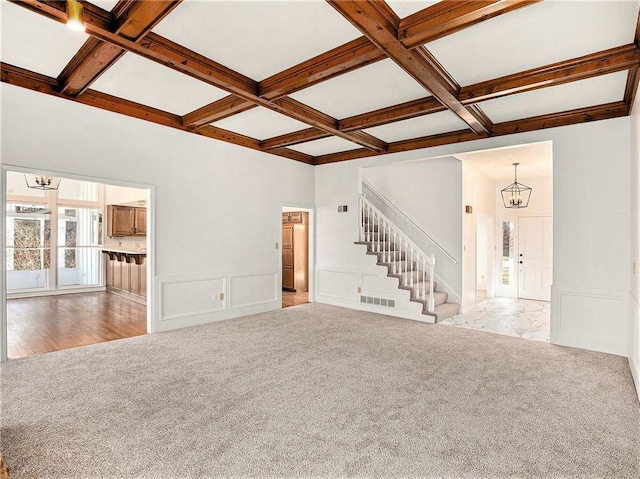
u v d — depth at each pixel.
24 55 3.18
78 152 3.92
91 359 3.64
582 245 4.18
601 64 2.93
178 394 2.85
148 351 3.91
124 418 2.47
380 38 2.50
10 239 7.34
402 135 5.43
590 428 2.39
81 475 1.88
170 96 4.08
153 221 4.58
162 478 1.86
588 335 4.13
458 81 3.45
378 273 6.06
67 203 8.07
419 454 2.09
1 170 3.45
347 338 4.48
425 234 6.61
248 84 3.48
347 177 6.54
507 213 8.19
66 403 2.68
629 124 3.90
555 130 4.38
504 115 4.45
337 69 3.05
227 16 2.48
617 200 3.96
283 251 8.78
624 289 3.91
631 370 3.41
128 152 4.32
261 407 2.65
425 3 2.31
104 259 8.54
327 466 1.97
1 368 3.38
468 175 6.48
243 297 5.71
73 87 3.59
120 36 2.56
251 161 5.80
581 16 2.41
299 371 3.36
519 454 2.10
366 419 2.49
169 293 4.78
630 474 1.92
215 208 5.28
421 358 3.76
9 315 5.73
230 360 3.64
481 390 2.97
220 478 1.87
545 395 2.89
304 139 5.37
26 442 2.17
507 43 2.77
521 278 7.98
